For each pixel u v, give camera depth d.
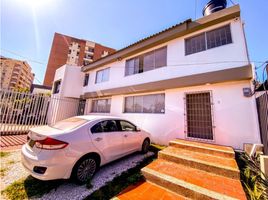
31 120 8.02
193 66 6.12
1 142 5.86
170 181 2.63
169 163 3.52
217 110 5.20
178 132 6.06
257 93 4.54
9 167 3.59
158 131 6.75
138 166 3.95
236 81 4.99
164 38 6.98
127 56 9.22
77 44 37.97
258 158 3.42
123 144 4.18
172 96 6.52
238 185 2.51
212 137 5.21
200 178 2.76
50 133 2.85
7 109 7.26
